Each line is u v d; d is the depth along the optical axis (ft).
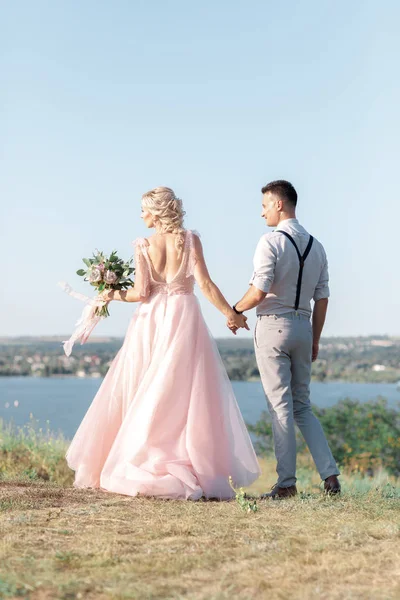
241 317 18.69
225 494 17.60
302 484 31.86
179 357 18.39
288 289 18.54
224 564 10.72
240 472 18.22
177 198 19.11
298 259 18.57
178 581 9.84
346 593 9.44
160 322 18.84
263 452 50.80
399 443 45.96
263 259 18.31
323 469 18.29
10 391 328.08
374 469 46.21
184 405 18.19
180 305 18.89
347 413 49.32
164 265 19.11
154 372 18.49
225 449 18.21
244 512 14.66
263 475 39.40
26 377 618.03
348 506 15.49
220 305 18.61
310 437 18.65
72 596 9.20
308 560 10.91
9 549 11.21
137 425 18.10
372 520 14.03
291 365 18.97
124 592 9.17
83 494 17.17
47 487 18.56
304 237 18.94
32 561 10.57
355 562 10.79
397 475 46.32
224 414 18.44
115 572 10.09
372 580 10.09
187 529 12.75
